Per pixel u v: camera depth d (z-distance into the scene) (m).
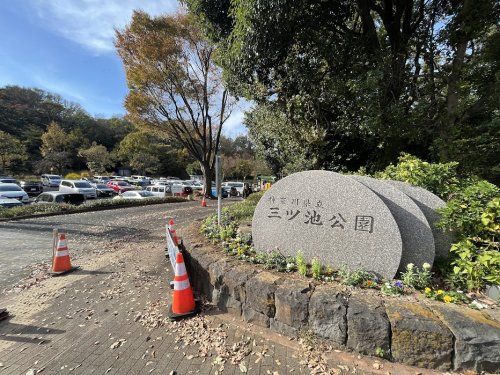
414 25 8.05
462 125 6.57
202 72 20.06
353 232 3.35
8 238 7.76
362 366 2.40
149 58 17.50
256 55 6.66
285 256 3.76
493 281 2.62
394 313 2.44
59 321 3.43
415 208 3.23
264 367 2.51
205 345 2.85
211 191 23.34
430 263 3.16
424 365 2.31
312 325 2.72
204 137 21.84
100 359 2.71
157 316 3.46
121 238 7.79
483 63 6.36
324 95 7.78
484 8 5.66
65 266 5.13
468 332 2.21
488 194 2.92
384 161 7.36
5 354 2.83
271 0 5.59
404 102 6.87
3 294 4.24
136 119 19.64
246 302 3.19
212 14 7.84
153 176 54.69
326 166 8.77
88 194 20.02
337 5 7.44
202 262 3.88
